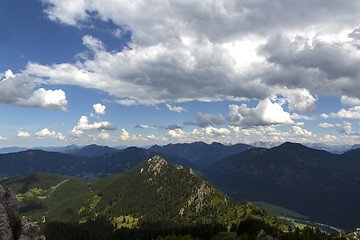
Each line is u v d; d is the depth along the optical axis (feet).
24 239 192.03
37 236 200.54
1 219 189.88
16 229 200.64
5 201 209.97
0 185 213.87
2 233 184.44
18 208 220.64
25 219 214.28
